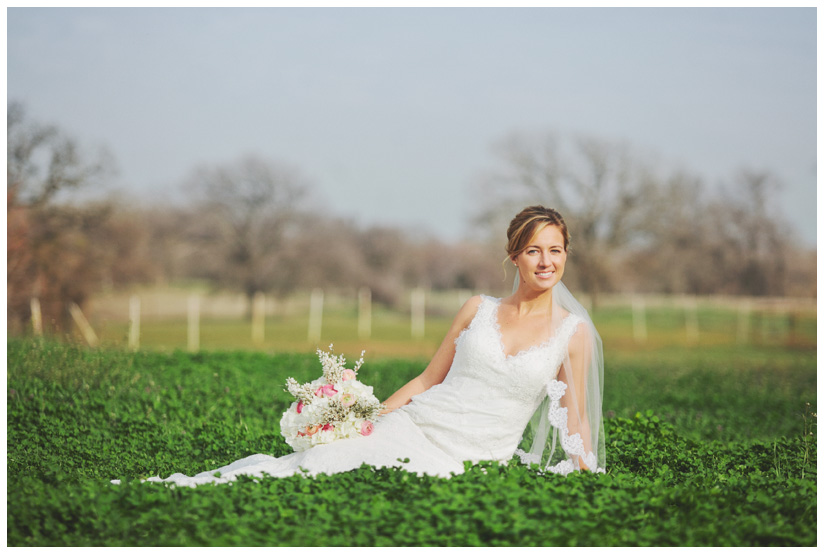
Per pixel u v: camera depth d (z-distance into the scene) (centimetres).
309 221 5559
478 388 571
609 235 4878
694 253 5219
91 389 1027
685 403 1302
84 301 3788
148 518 461
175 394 1034
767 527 463
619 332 4300
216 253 5300
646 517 472
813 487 555
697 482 573
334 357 579
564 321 577
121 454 746
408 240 6278
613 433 800
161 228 5303
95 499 488
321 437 559
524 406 573
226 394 1079
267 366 1455
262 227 5378
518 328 579
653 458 686
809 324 4431
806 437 754
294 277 5353
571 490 502
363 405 567
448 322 4991
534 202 5034
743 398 1380
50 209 3816
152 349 1507
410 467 538
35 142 3741
